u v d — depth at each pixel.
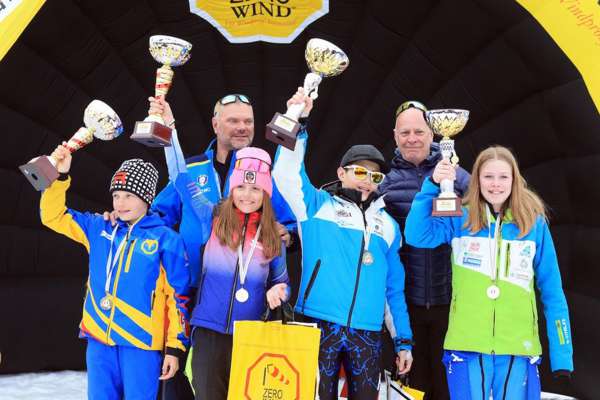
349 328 3.39
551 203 5.81
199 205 3.71
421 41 6.67
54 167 3.33
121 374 3.43
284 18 7.08
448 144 3.31
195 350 3.31
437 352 3.93
